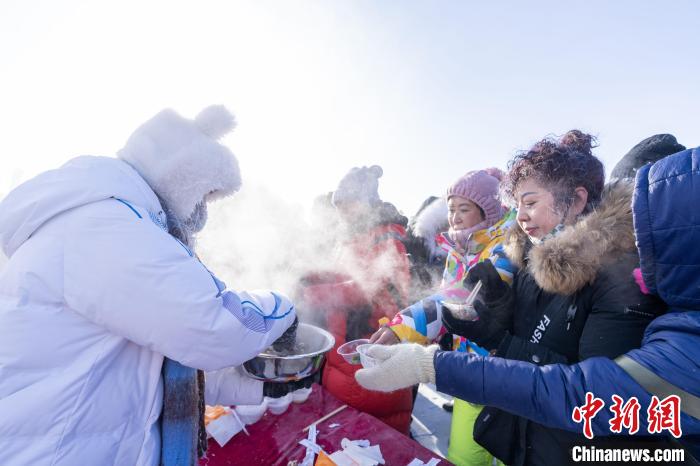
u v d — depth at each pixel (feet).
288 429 4.16
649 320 2.43
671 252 2.05
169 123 2.87
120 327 2.26
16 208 2.29
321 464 3.53
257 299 2.97
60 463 2.13
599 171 3.23
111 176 2.45
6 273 2.28
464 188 5.53
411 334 4.05
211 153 2.85
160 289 2.20
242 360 2.58
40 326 2.18
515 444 3.21
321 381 5.50
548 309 3.09
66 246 2.21
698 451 2.05
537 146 3.33
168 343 2.30
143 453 2.52
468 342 4.97
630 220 2.69
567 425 2.10
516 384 2.21
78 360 2.27
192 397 2.73
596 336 2.56
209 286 2.39
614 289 2.56
